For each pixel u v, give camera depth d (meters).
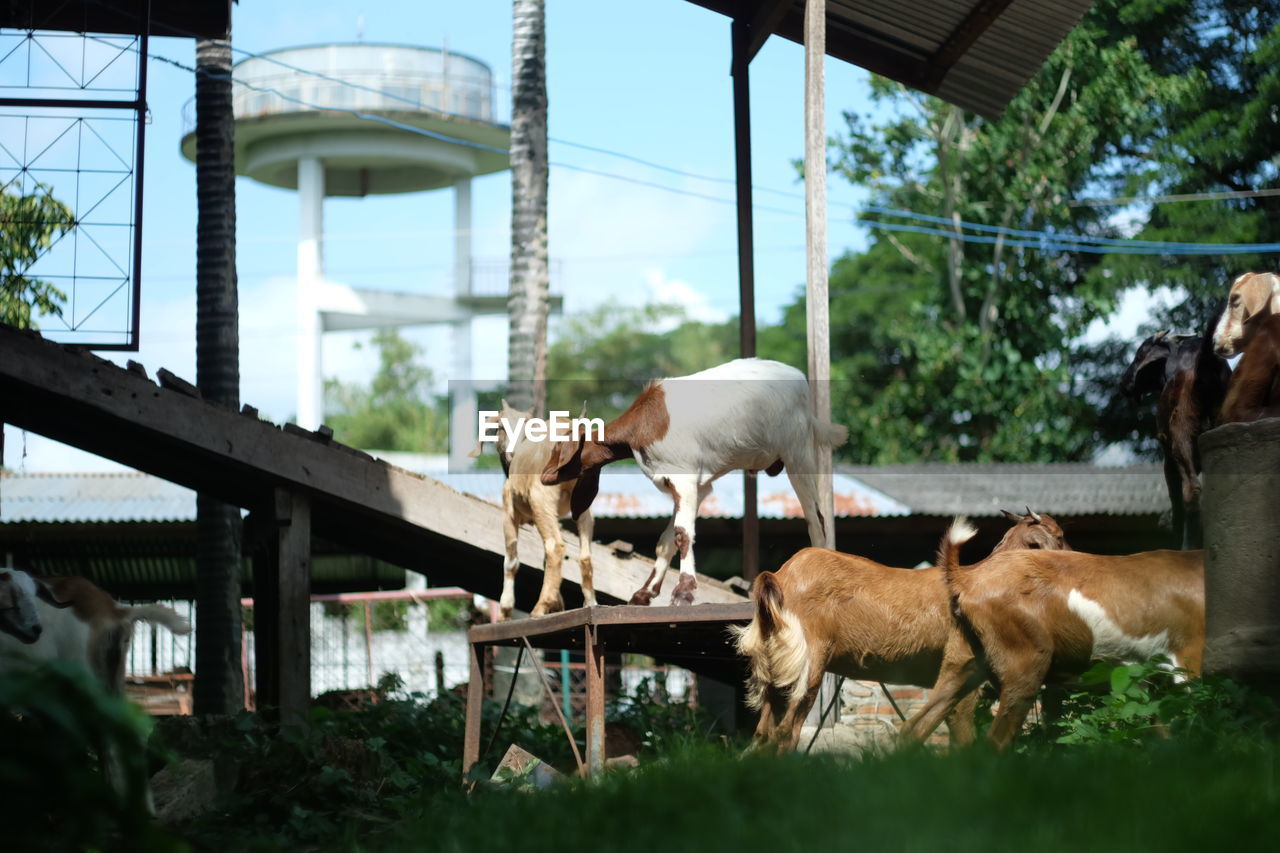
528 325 17.28
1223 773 4.54
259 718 8.72
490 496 15.36
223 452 10.34
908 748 5.64
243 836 6.68
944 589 7.28
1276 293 7.41
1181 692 6.68
